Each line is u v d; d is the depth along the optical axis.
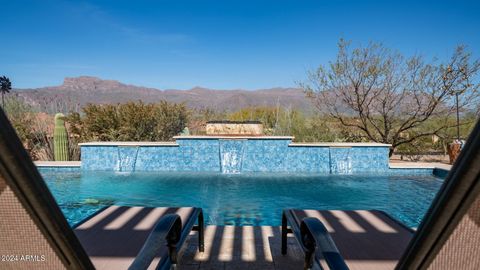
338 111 11.75
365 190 7.34
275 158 9.46
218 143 9.52
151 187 7.55
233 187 7.56
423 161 10.78
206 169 9.48
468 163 0.55
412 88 10.66
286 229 3.08
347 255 2.09
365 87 11.16
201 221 3.10
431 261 0.79
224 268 2.78
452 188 0.60
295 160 9.46
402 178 8.50
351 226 2.69
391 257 2.07
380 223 2.77
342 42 11.04
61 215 0.73
